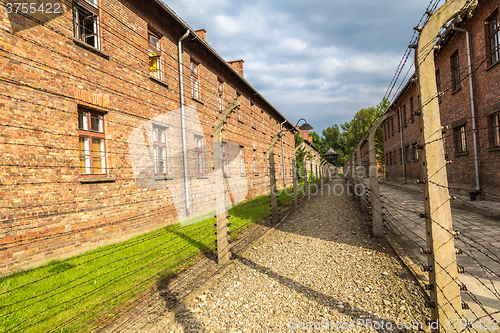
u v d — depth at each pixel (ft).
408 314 10.97
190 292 13.91
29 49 17.79
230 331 10.57
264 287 14.42
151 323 11.13
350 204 44.42
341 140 265.13
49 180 18.44
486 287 11.48
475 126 35.22
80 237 20.13
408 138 70.64
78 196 20.24
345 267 16.60
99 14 23.50
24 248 16.72
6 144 16.31
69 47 20.51
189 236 23.66
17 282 14.55
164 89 31.27
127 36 26.27
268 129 76.18
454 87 40.78
